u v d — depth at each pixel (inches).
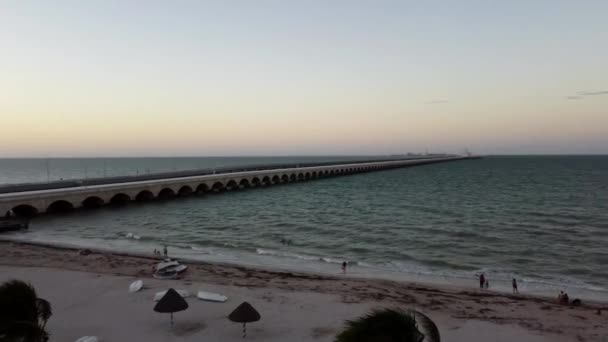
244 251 1311.5
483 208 2304.4
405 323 253.9
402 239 1491.1
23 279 872.9
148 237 1539.1
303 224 1818.4
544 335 632.4
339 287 868.6
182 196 2834.6
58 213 2046.0
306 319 676.1
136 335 606.9
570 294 898.7
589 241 1448.1
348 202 2628.0
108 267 1002.1
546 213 2100.1
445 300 793.6
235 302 747.4
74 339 593.9
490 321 684.7
